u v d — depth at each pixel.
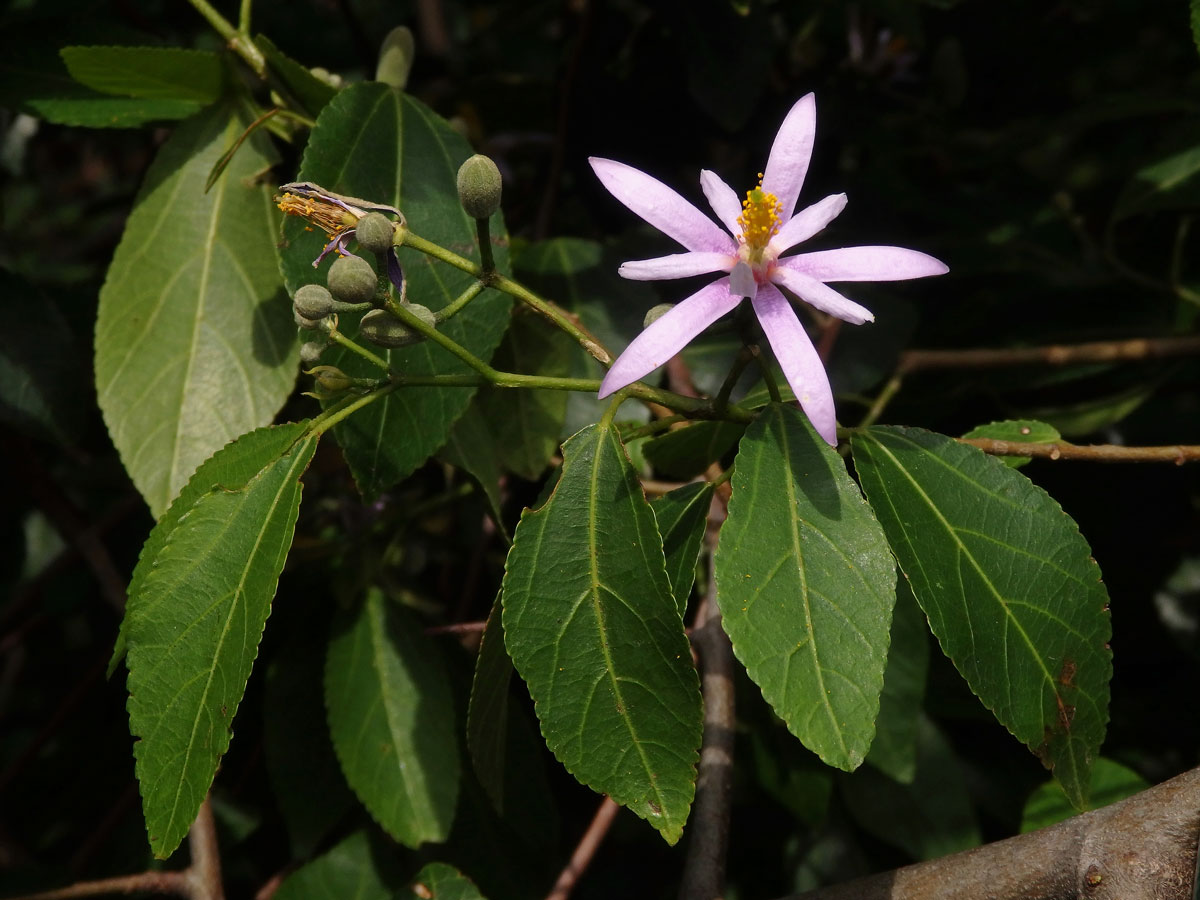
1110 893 0.19
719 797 0.24
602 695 0.19
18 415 0.27
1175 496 0.32
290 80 0.26
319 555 0.29
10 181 0.58
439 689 0.28
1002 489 0.20
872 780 0.29
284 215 0.22
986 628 0.20
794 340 0.19
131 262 0.25
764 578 0.19
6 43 0.27
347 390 0.21
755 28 0.31
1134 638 0.32
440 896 0.25
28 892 0.30
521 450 0.26
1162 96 0.32
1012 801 0.30
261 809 0.32
